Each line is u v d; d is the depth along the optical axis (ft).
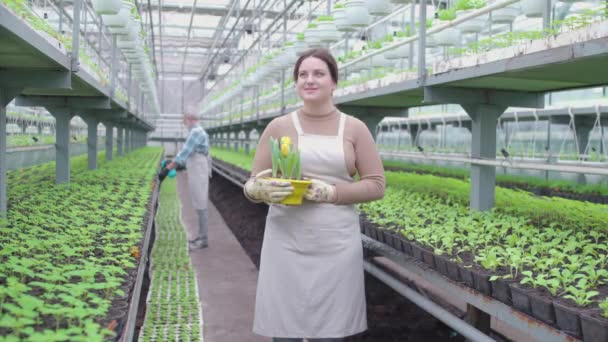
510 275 8.91
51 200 16.25
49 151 36.14
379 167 10.19
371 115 24.86
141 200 17.71
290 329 10.05
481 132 15.84
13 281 7.18
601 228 12.65
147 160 40.65
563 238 11.91
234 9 58.29
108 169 28.86
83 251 10.05
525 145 40.29
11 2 8.95
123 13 20.81
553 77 13.07
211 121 97.60
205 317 17.04
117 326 6.82
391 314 16.20
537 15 14.89
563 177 35.04
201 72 118.21
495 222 13.39
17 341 5.42
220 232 32.09
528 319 8.20
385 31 32.89
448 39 20.20
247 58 65.82
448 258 10.59
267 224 10.33
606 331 6.70
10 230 10.77
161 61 96.12
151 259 23.49
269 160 10.43
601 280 9.11
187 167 26.89
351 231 10.08
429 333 15.02
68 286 7.54
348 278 10.01
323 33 25.45
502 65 11.53
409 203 17.29
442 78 14.15
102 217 14.21
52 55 11.57
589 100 33.17
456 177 36.58
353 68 29.71
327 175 10.07
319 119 10.23
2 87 13.17
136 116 45.21
